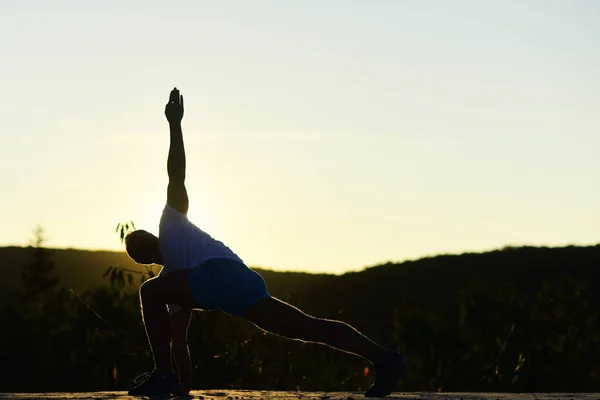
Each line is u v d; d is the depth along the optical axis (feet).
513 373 59.98
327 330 22.54
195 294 22.11
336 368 57.21
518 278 220.02
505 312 62.13
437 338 60.23
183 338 25.18
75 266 258.78
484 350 60.64
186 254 22.52
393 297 206.80
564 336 61.93
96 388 58.70
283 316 22.15
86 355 58.54
